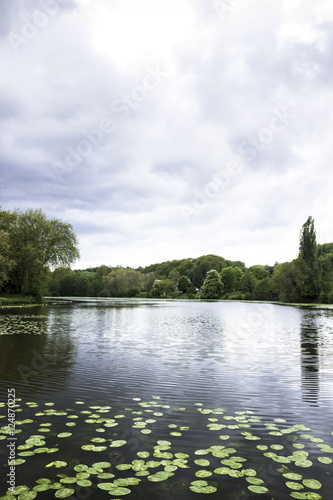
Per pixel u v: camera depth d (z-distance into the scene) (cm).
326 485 338
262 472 362
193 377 784
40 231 4525
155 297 10612
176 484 339
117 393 661
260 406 581
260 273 11025
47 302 5019
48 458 390
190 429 480
